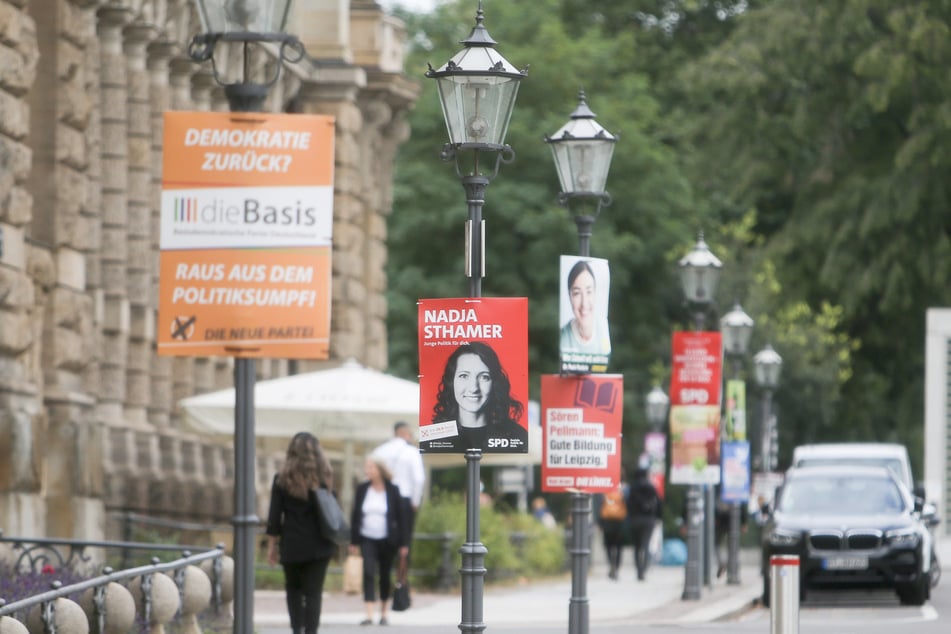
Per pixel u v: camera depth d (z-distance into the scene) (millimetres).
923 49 148625
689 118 187250
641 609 76688
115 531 82062
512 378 37969
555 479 49031
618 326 174625
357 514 63562
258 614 69812
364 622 63812
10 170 69625
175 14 93188
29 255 73812
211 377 100500
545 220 165375
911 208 151875
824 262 160000
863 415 171875
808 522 78812
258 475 104250
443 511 94625
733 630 64562
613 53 180000
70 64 77875
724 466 98062
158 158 92188
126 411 89000
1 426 69188
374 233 124250
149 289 90750
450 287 169500
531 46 176250
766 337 162375
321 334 32031
